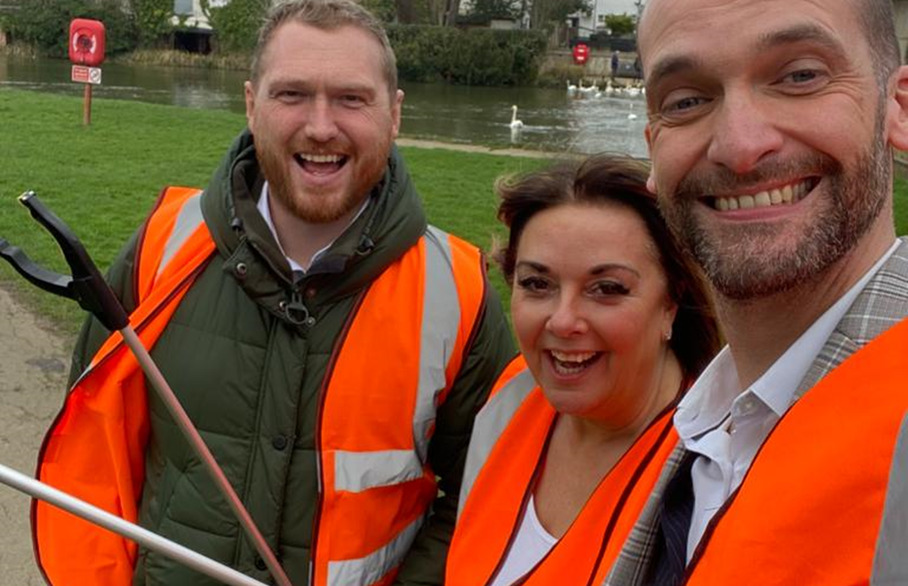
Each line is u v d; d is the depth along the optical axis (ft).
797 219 3.63
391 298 6.77
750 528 3.41
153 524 6.89
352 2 7.00
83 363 7.39
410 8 151.64
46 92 83.66
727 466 4.10
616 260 5.36
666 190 3.95
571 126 77.41
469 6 163.63
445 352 6.79
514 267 5.91
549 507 5.73
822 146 3.58
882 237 3.79
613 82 136.15
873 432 3.16
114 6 141.38
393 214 6.81
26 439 13.97
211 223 6.80
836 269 3.72
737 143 3.61
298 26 6.68
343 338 6.66
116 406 6.81
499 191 5.82
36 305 19.81
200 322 6.79
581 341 5.41
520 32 137.39
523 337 5.65
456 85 136.36
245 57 136.36
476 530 5.98
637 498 4.90
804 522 3.24
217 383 6.69
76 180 33.01
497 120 81.66
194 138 45.52
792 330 3.87
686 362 5.86
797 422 3.45
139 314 6.82
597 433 5.63
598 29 165.89
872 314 3.61
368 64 6.69
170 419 6.79
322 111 6.53
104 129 46.29
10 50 136.77
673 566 4.19
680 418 4.66
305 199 6.61
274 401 6.63
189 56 138.31
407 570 6.97
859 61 3.62
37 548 6.89
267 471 6.62
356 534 6.60
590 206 5.44
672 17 3.80
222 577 5.73
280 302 6.62
